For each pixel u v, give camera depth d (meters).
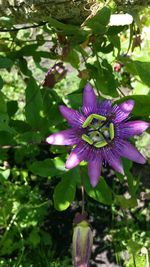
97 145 0.20
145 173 0.49
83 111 0.21
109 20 0.21
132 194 0.25
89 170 0.20
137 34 0.29
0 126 0.23
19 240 0.43
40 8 0.21
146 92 0.27
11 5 0.21
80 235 0.23
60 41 0.25
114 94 0.28
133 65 0.26
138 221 0.46
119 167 0.20
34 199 0.45
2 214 0.41
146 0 0.21
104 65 0.27
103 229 0.46
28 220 0.43
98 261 0.44
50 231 0.46
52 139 0.20
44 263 0.43
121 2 0.21
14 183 0.47
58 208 0.25
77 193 0.48
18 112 0.53
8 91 0.55
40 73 0.56
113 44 0.26
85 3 0.21
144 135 0.49
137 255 0.43
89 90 0.21
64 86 0.55
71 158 0.20
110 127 0.20
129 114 0.22
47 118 0.25
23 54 0.29
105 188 0.25
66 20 0.22
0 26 0.25
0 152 0.30
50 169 0.25
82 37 0.23
